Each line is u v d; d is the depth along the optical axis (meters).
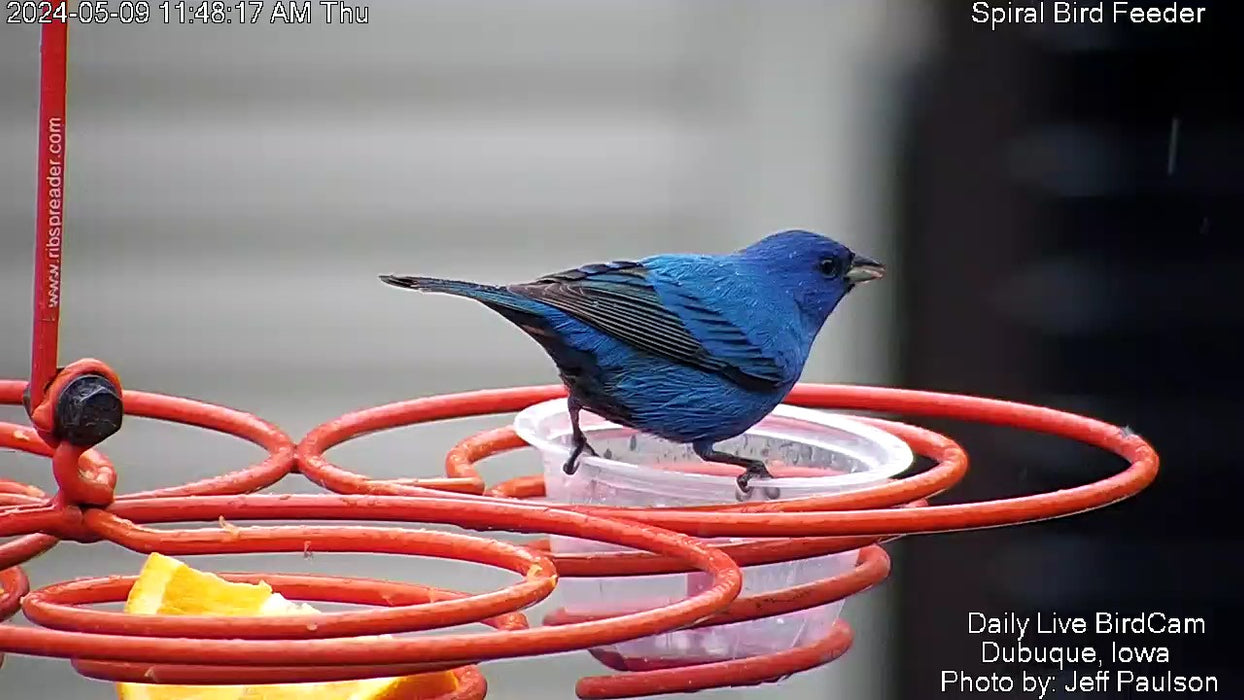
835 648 7.03
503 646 4.95
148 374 13.12
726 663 6.62
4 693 11.80
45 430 5.85
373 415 7.82
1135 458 6.86
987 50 12.04
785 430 8.55
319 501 5.98
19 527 5.77
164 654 4.80
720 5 13.66
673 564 6.43
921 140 12.36
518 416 7.97
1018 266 11.81
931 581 12.09
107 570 12.61
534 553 5.77
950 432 12.02
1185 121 11.04
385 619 5.05
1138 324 11.25
